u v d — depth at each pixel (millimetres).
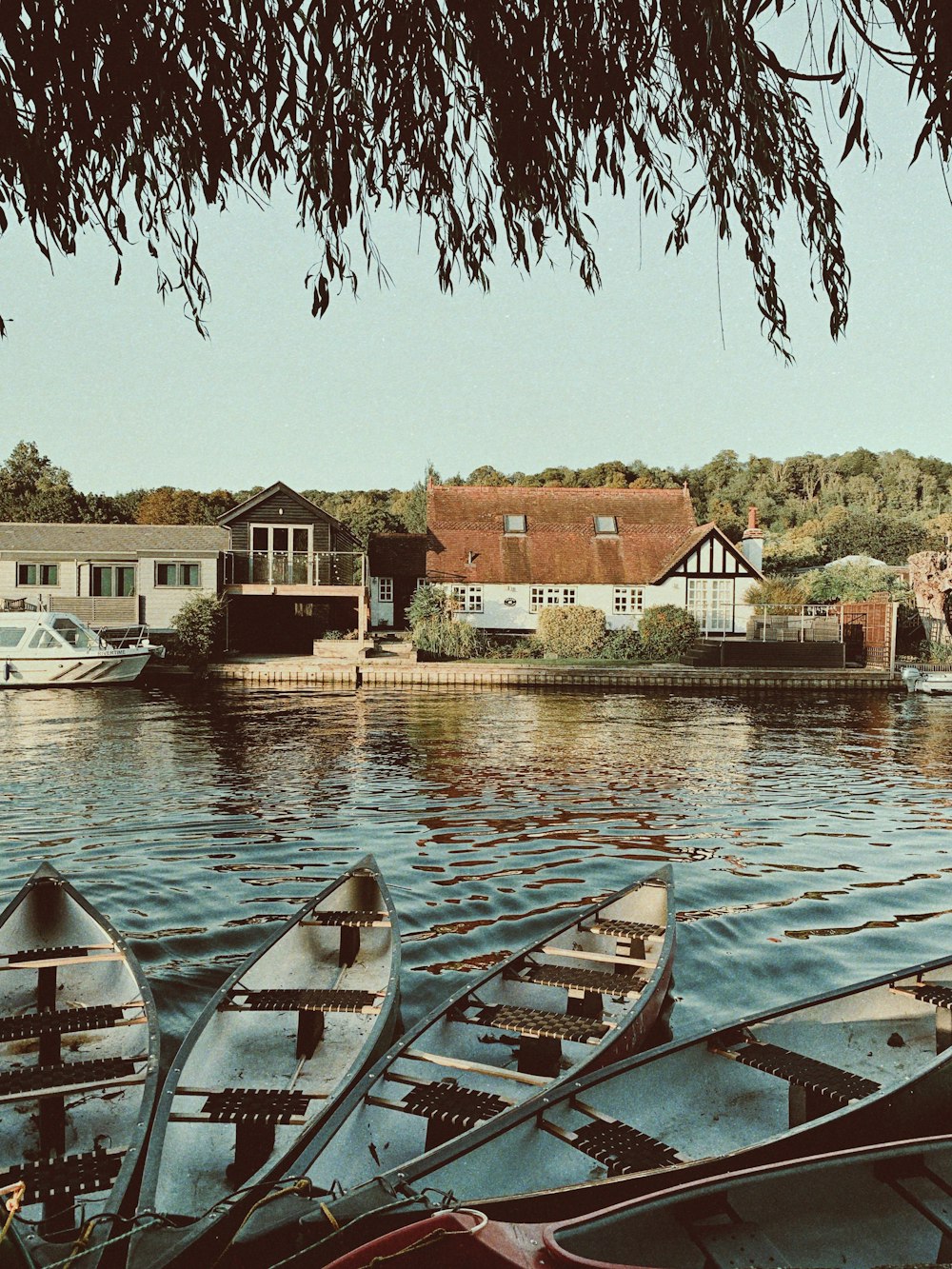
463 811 13789
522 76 3543
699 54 3307
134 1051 5730
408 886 10062
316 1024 5707
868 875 10766
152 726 22406
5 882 9984
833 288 3984
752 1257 3609
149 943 8281
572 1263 3029
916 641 41094
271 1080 5391
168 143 3682
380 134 3855
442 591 40688
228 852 11320
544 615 40375
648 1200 3588
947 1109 4965
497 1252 3023
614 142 3729
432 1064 5250
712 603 42969
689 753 19594
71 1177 4012
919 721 25969
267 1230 3277
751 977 7828
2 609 34938
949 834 12797
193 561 37062
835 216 3936
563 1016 5594
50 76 3061
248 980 6195
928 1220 4012
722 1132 5008
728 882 10414
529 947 6629
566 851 11617
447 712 26156
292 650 41750
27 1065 5578
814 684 34500
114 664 31203
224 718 24203
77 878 10172
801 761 18922
